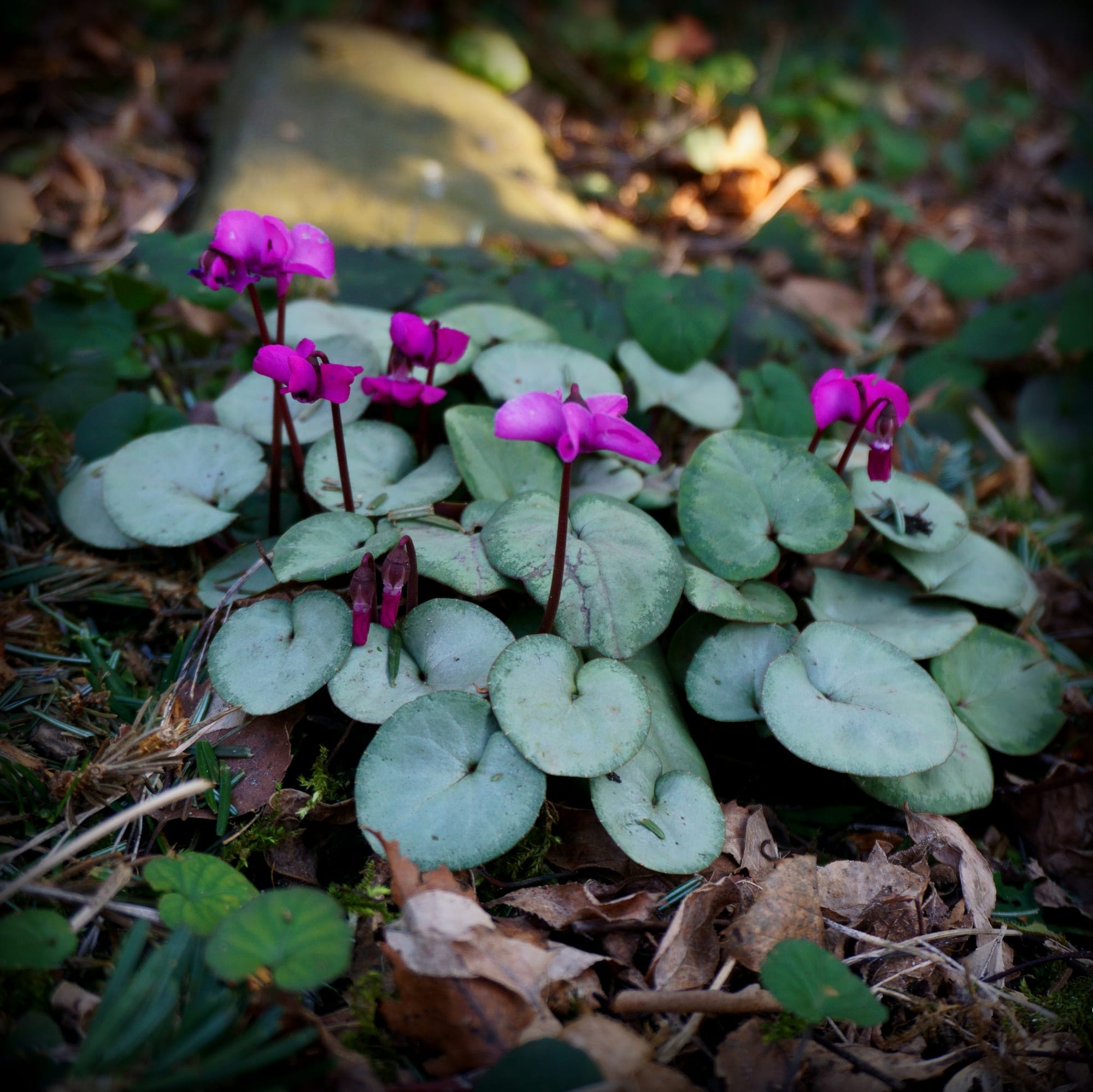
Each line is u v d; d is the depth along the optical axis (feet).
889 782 1.16
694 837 1.04
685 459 1.48
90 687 1.18
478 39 2.65
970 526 1.51
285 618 1.12
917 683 1.12
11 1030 0.90
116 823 0.97
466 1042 0.92
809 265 2.08
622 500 1.20
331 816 1.08
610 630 1.10
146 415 1.39
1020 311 1.82
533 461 1.28
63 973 0.96
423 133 2.23
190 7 2.83
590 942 1.02
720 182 2.45
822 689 1.12
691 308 1.50
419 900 0.95
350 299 1.62
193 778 1.09
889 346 1.86
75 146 2.19
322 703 1.16
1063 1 3.87
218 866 0.98
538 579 1.11
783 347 1.71
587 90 2.83
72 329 1.51
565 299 1.63
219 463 1.25
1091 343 1.75
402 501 1.20
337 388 1.09
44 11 2.55
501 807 1.01
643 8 3.17
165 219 2.07
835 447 1.34
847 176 2.56
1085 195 2.65
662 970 0.99
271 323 1.56
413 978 0.92
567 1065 0.88
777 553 1.19
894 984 1.04
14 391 1.42
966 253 1.97
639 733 1.03
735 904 1.05
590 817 1.10
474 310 1.47
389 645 1.10
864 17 3.44
